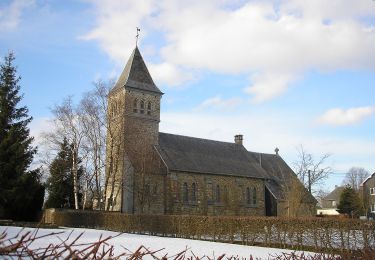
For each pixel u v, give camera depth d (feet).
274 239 84.64
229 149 231.09
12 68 162.71
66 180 181.37
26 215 160.97
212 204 198.49
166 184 188.14
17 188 147.33
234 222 93.86
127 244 76.07
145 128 200.34
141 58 214.07
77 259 10.65
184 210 188.44
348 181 366.63
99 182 172.24
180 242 87.35
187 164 197.16
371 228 68.18
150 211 181.78
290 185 198.80
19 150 150.30
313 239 77.36
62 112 266.98
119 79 209.26
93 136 170.91
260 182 220.64
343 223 72.64
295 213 182.19
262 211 216.54
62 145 175.22
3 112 156.25
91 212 148.66
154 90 206.69
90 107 176.86
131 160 184.14
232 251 68.90
